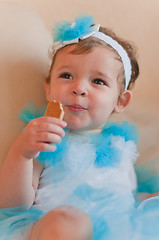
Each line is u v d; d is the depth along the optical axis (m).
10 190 0.81
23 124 1.04
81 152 0.96
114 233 0.72
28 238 0.73
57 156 0.95
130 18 1.39
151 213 0.80
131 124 1.21
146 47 1.38
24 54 1.10
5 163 0.81
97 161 0.96
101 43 1.03
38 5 1.36
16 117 1.05
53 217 0.68
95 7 1.38
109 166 0.97
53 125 0.74
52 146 0.75
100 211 0.78
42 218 0.71
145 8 1.39
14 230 0.76
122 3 1.39
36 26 1.16
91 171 0.94
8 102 1.05
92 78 0.99
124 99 1.13
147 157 1.17
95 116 0.98
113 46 1.05
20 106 1.06
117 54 1.05
